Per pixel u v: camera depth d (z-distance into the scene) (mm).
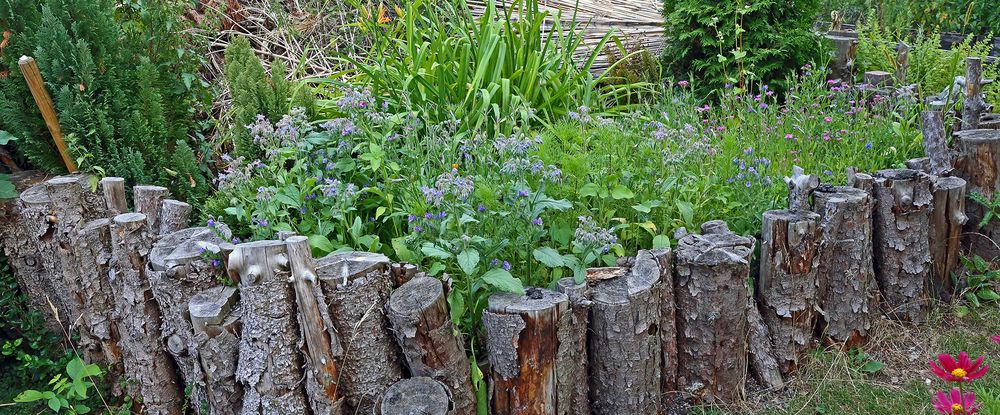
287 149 3172
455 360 2592
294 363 2547
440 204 2727
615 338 2678
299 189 3211
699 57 5543
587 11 7027
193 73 4148
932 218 3592
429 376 2553
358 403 2635
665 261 2840
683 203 3098
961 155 3877
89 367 2918
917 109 4773
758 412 2982
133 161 3420
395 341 2637
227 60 4344
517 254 2994
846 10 9461
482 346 2848
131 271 2879
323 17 6117
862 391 3107
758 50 5176
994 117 4434
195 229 2990
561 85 4773
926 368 3273
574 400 2791
